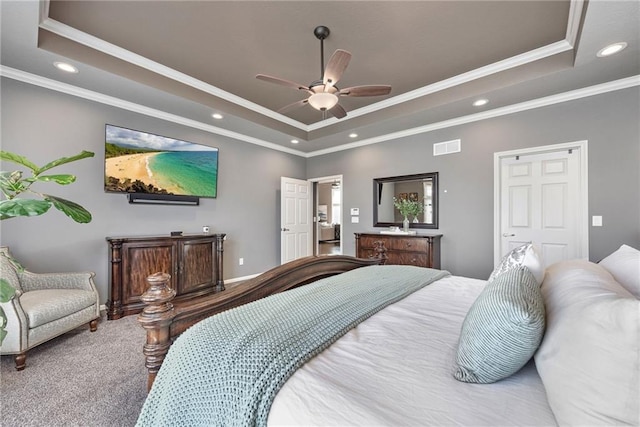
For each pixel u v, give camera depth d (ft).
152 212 12.09
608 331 1.91
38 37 7.45
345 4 7.07
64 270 9.73
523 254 4.31
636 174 9.04
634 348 1.73
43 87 9.36
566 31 8.01
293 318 3.67
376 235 14.26
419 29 7.99
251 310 3.91
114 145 10.70
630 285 3.63
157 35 8.30
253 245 16.29
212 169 13.94
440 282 6.29
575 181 10.21
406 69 10.15
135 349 7.55
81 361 6.91
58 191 9.67
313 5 7.11
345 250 17.37
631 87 9.13
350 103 13.12
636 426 1.62
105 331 8.71
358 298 4.68
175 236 11.49
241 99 12.75
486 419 2.12
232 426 2.35
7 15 6.44
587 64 8.22
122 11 7.30
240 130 14.70
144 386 5.91
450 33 8.16
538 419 2.12
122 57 9.15
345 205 17.43
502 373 2.55
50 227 9.48
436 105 11.35
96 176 10.46
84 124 10.18
